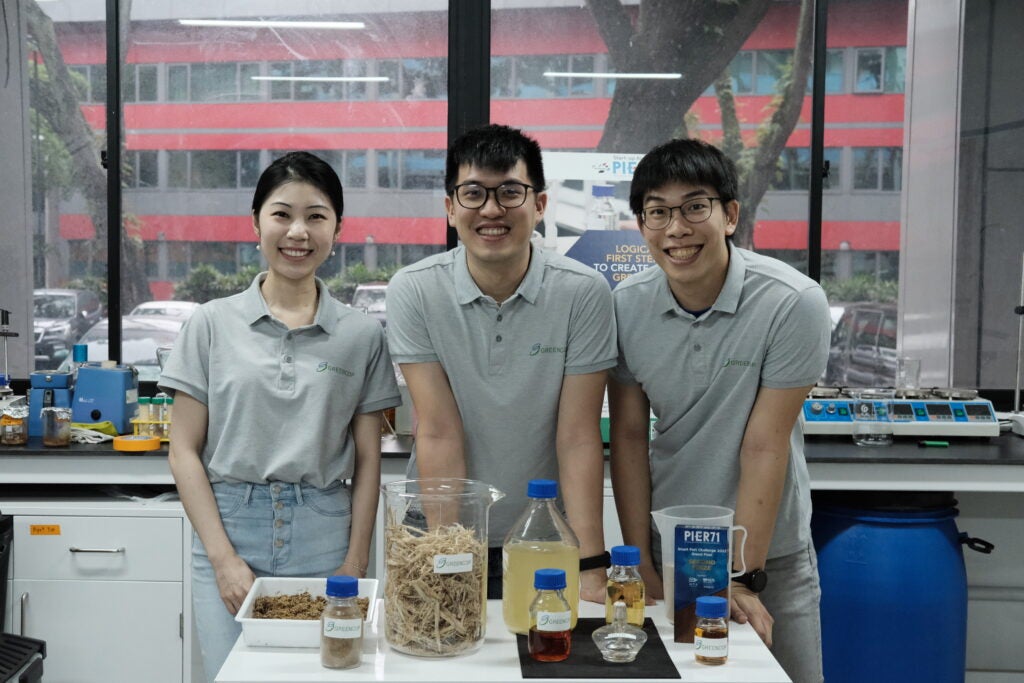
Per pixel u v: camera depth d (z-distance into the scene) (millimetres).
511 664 1325
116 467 2850
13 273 3787
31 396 3131
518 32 3674
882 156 3846
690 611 1396
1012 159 3648
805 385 1761
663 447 1935
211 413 1845
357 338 1902
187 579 2770
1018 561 3207
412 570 1344
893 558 2680
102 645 2781
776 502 1781
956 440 3014
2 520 2697
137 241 3846
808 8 3703
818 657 1984
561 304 1737
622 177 3420
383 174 3846
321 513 1850
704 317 1777
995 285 3676
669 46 3701
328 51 3799
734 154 3766
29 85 3773
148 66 3793
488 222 1610
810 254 3537
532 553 1421
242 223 3879
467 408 1782
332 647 1294
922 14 3766
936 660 2699
